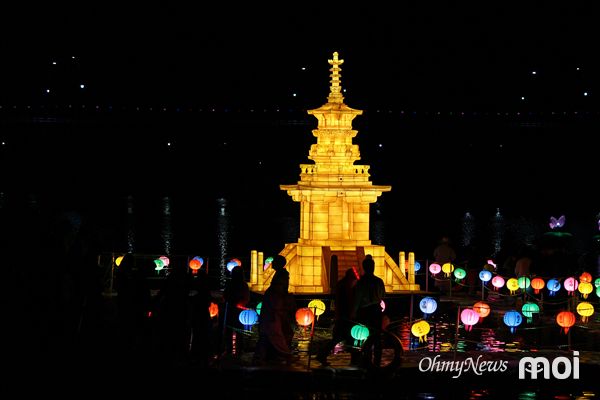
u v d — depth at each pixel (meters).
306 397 15.17
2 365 16.75
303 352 19.00
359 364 17.06
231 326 19.69
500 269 32.69
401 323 23.08
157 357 17.75
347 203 25.64
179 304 17.95
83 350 18.19
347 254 25.11
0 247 20.61
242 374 16.47
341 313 17.20
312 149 26.31
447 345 20.14
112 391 15.20
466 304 27.09
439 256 29.88
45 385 15.45
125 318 18.44
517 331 22.25
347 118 26.19
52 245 20.86
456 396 15.48
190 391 15.37
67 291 20.02
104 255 29.67
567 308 24.34
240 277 19.55
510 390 16.02
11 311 19.83
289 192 26.30
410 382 16.27
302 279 25.22
